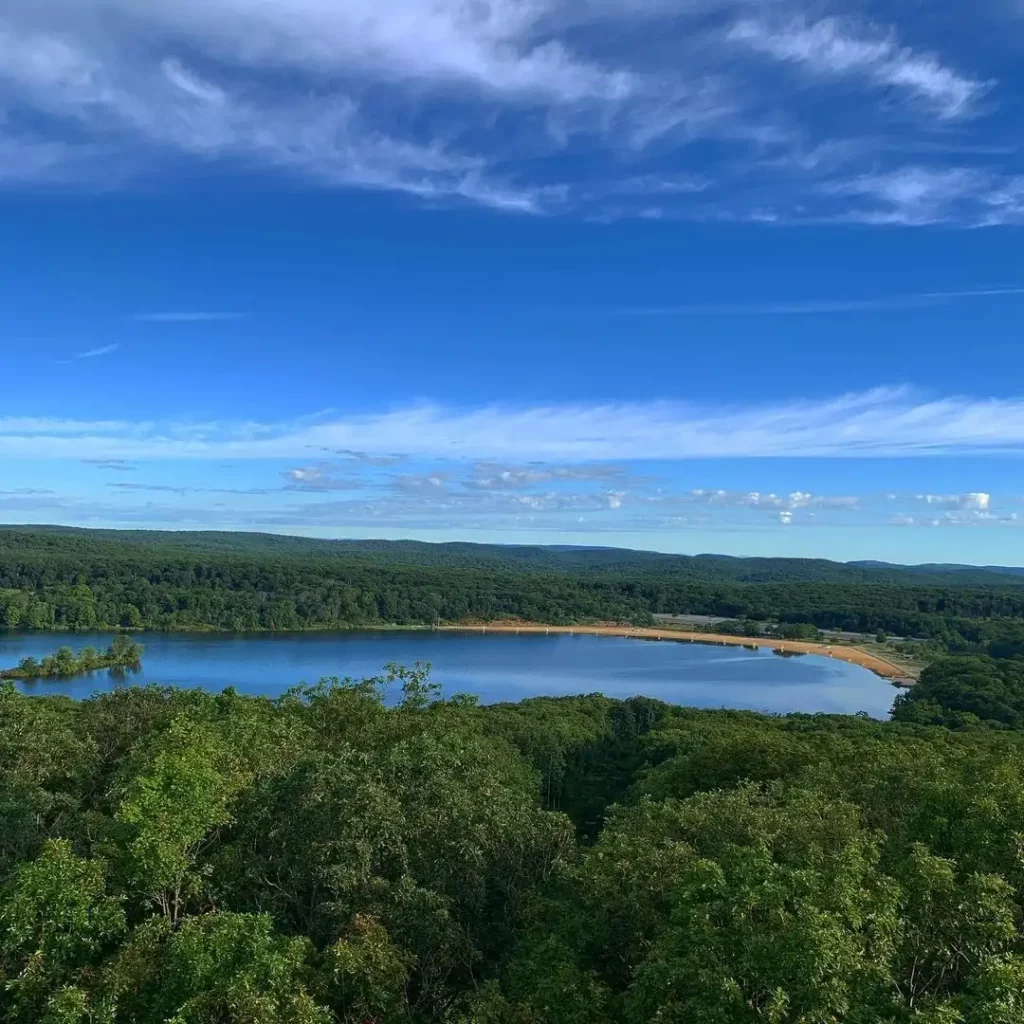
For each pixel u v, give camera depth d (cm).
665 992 2103
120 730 5391
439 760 3994
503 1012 2411
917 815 3016
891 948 2033
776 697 17362
